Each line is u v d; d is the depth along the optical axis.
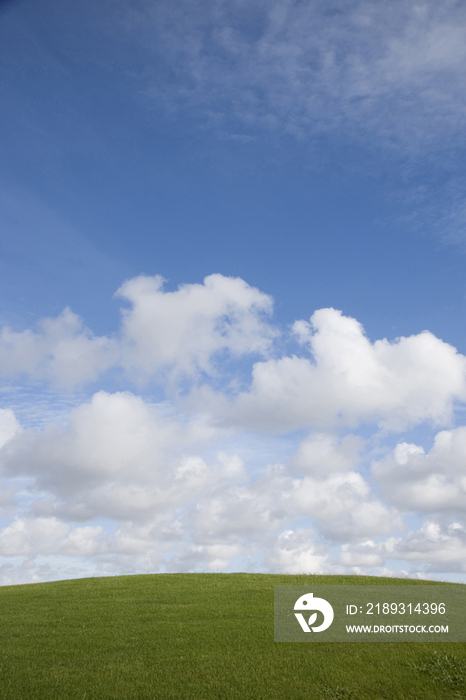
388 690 14.77
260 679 15.67
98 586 31.78
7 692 14.73
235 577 34.25
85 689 14.98
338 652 18.03
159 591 29.28
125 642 19.41
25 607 25.97
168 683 15.43
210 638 19.77
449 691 14.62
